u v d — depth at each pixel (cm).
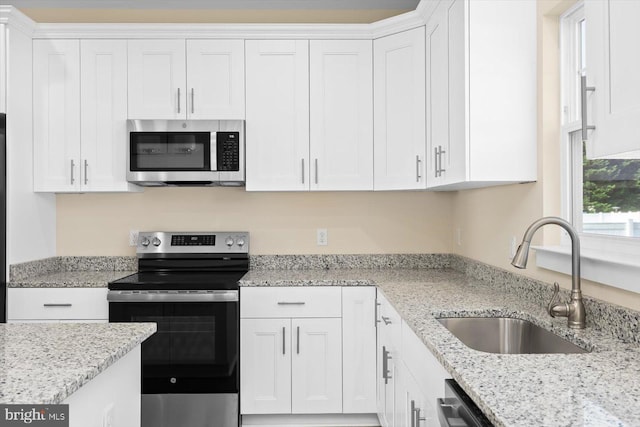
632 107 106
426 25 287
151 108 315
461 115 218
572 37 203
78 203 346
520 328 191
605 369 121
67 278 307
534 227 162
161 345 285
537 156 212
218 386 286
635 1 105
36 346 142
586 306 169
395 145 305
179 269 334
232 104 316
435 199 352
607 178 185
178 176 310
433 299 219
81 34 313
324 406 293
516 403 99
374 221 351
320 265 348
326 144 316
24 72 304
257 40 316
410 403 189
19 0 338
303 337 293
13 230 293
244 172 313
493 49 212
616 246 175
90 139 314
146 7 347
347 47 316
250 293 292
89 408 128
